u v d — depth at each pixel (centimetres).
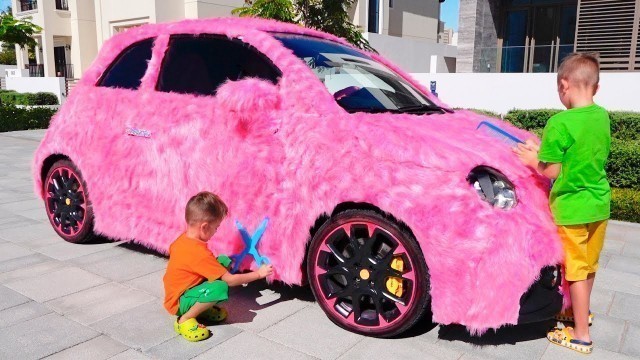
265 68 340
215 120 342
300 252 310
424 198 265
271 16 869
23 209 596
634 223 559
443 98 1333
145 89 392
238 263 328
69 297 350
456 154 274
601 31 1182
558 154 267
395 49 2177
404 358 278
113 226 402
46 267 405
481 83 1273
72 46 2625
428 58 2366
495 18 1560
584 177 267
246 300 349
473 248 254
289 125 311
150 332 304
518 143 309
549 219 274
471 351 288
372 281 291
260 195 319
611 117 911
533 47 1380
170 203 363
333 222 296
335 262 312
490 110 1269
